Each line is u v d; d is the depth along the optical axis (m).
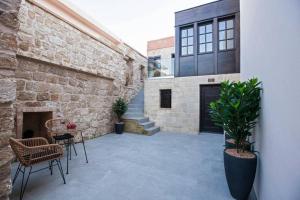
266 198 1.43
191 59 5.56
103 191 1.87
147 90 5.91
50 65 3.21
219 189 1.93
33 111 2.87
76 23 3.87
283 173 1.07
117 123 5.14
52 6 3.22
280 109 1.13
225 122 1.84
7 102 1.00
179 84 5.42
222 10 5.08
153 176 2.26
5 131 0.99
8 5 0.98
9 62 0.99
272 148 1.29
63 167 2.53
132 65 7.00
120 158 2.96
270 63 1.38
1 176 0.97
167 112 5.56
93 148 3.57
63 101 3.50
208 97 5.24
